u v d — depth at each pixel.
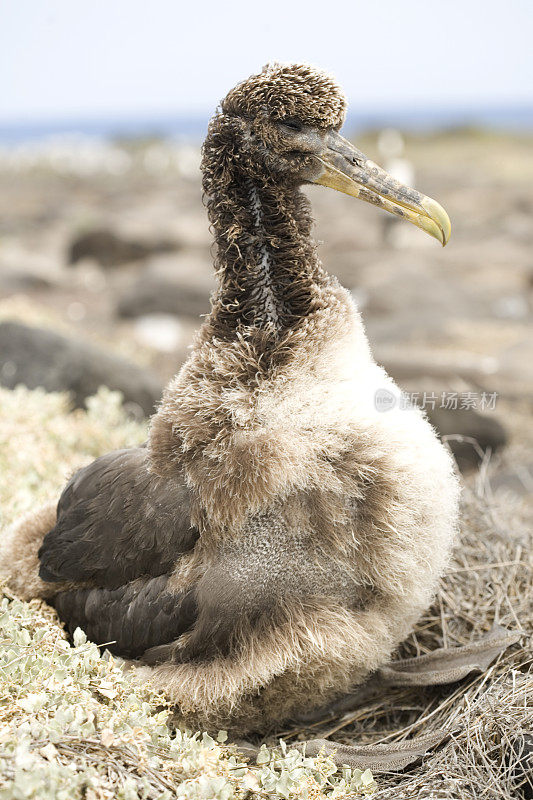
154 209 60.75
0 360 15.91
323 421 7.00
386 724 8.48
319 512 6.99
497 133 121.62
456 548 9.59
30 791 5.14
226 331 7.45
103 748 5.95
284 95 7.12
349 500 7.12
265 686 7.25
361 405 7.11
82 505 7.90
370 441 7.05
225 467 6.96
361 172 7.37
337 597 7.30
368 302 30.14
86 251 42.88
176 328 29.31
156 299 31.05
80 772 5.63
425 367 21.33
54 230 56.66
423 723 8.11
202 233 45.81
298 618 7.05
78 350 16.30
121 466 7.84
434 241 44.59
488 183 73.75
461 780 6.81
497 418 16.53
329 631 7.07
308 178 7.42
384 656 7.86
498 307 30.69
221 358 7.25
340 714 8.39
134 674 7.32
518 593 9.26
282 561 7.09
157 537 7.34
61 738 5.89
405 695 8.55
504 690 7.64
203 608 7.14
